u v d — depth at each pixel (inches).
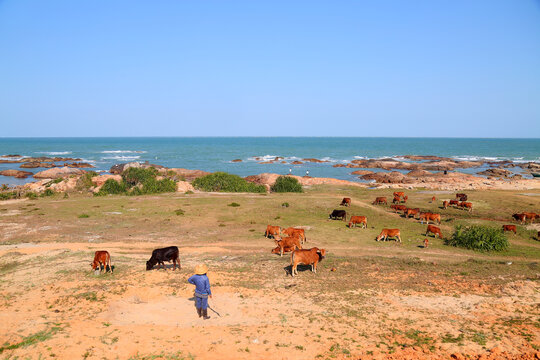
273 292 568.7
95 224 1226.6
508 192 1895.9
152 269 694.5
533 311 494.0
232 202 1609.3
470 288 596.1
